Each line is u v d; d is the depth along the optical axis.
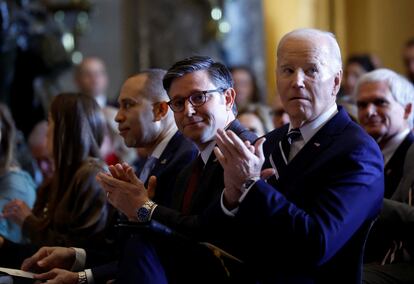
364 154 3.72
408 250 4.62
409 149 4.89
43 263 4.63
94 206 4.94
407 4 10.87
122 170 4.09
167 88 4.12
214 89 4.07
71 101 5.14
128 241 4.11
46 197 5.37
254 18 10.95
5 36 8.64
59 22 9.28
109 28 11.50
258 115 6.59
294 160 3.85
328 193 3.64
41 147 7.26
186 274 4.00
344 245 3.77
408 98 5.15
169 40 11.09
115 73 11.49
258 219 3.61
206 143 4.16
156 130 4.76
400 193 4.81
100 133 5.19
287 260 3.74
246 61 10.92
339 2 11.04
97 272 4.55
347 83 7.95
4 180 5.83
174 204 4.23
